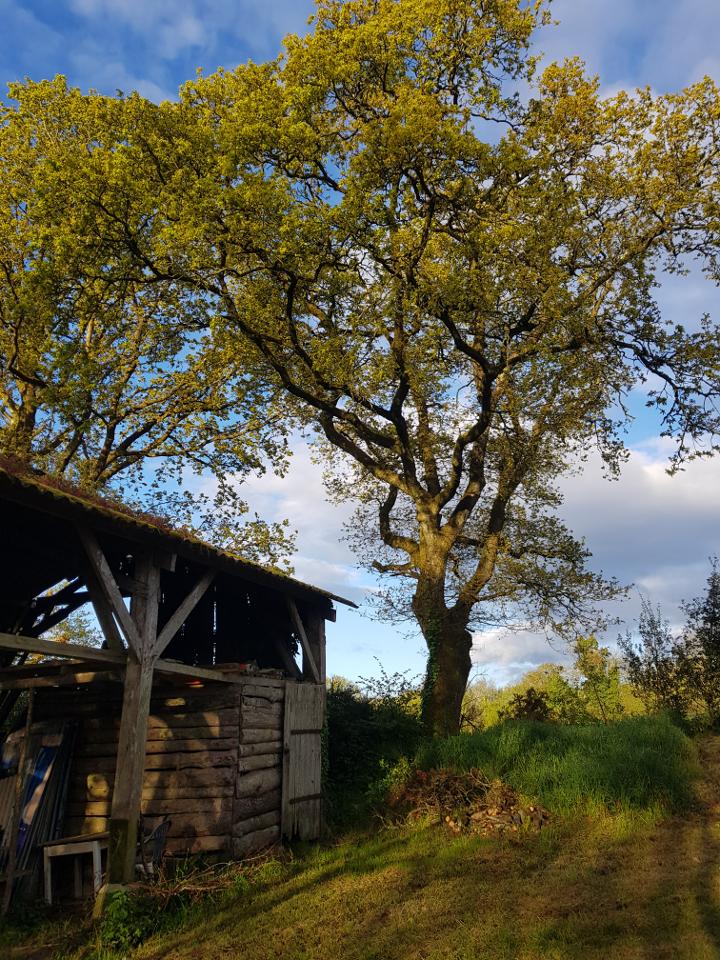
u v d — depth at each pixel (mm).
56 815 10242
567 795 10625
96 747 10773
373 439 18906
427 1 14797
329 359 16141
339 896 8266
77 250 14750
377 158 14898
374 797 13031
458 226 16656
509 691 27969
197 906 8203
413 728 15898
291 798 11742
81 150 16219
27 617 11195
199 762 10430
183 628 13461
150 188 14961
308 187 17078
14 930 7938
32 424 19516
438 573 18609
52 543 9961
